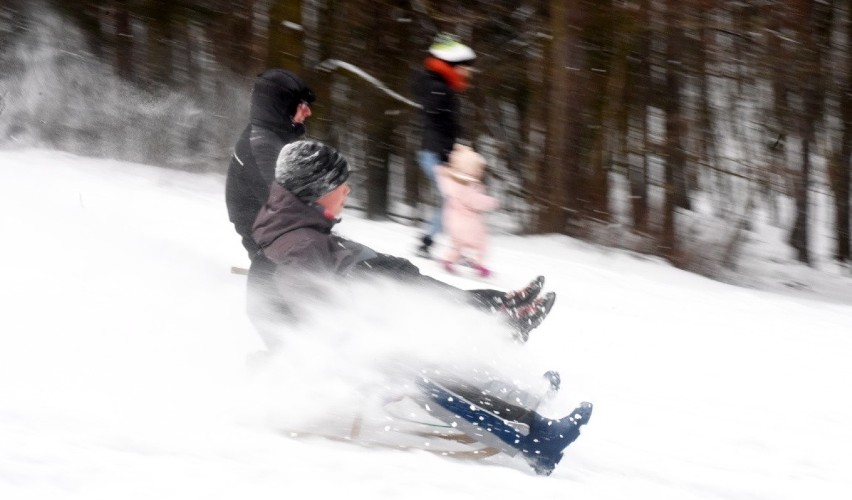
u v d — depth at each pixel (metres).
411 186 27.22
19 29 26.28
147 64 26.73
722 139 30.69
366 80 25.19
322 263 7.66
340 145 26.70
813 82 30.48
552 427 7.66
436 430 8.31
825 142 33.28
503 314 8.07
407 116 26.55
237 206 8.75
